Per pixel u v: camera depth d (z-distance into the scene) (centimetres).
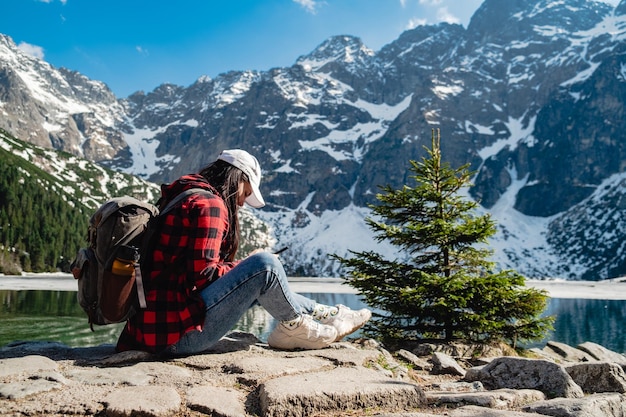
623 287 15775
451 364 533
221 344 469
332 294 9669
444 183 950
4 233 13975
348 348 485
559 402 319
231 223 409
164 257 370
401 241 928
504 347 859
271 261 407
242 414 284
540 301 823
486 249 935
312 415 297
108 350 439
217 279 388
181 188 385
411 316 877
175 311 379
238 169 405
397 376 446
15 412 266
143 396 292
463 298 796
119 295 354
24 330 2953
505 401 348
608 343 3516
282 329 455
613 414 321
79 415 272
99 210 354
